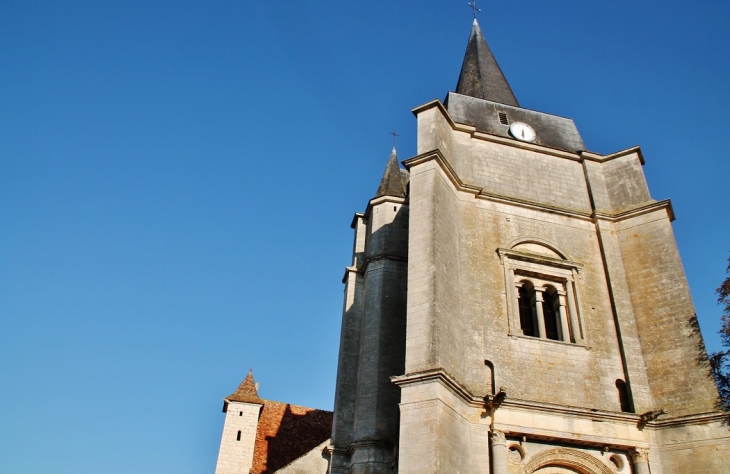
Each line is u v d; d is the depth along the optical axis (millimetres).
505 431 16188
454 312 17609
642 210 21375
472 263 19438
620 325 19438
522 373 17750
